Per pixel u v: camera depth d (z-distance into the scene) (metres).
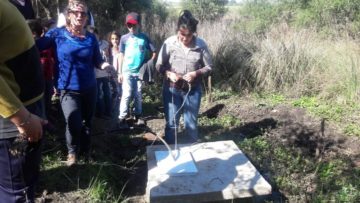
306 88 7.73
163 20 15.55
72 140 4.48
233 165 4.29
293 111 6.80
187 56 4.79
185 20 4.63
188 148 4.75
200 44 4.82
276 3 16.56
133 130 6.32
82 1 4.25
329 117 6.37
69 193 3.97
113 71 4.58
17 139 2.26
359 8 12.51
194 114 5.01
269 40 8.80
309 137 5.75
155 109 7.50
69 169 4.42
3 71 2.19
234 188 3.82
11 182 2.37
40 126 2.24
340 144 5.49
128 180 4.55
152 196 3.72
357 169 4.71
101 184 4.05
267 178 4.59
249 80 8.21
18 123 2.11
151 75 6.53
